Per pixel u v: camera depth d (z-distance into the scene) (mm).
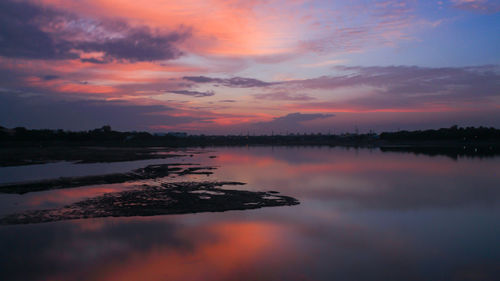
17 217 17469
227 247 13445
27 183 27828
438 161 54219
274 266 11703
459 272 11289
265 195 23562
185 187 27000
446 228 16031
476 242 14086
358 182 30453
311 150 105000
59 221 16812
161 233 15047
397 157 65000
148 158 62531
